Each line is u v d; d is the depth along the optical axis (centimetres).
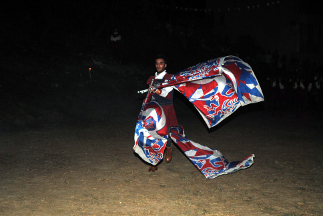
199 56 2064
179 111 1278
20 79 1159
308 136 890
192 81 538
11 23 1603
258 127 1029
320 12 2533
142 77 1525
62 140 786
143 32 2031
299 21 2436
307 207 414
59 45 1605
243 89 527
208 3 2273
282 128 1016
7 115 925
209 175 519
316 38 2539
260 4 2336
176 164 610
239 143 799
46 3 1631
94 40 1759
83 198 439
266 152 709
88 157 647
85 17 1712
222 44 2239
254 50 2225
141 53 1825
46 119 990
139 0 1722
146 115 530
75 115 1073
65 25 1734
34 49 1462
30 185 486
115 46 1602
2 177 519
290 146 768
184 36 2191
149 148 530
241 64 533
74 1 1625
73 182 502
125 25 1823
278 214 393
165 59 550
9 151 677
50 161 615
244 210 404
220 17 2303
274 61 2162
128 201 430
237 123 1099
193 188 482
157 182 508
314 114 1357
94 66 1484
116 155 666
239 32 2331
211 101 540
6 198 434
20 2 1675
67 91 1193
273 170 577
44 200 430
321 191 473
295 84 1289
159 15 2170
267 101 1614
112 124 1018
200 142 809
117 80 1412
